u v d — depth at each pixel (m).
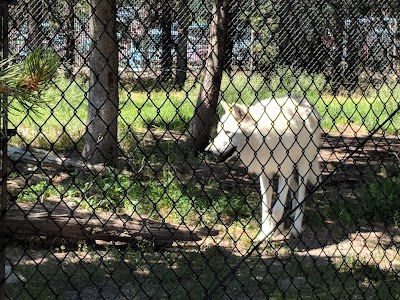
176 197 6.65
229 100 9.75
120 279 4.60
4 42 2.18
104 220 5.31
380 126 3.27
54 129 9.25
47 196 6.31
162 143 8.97
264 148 5.52
